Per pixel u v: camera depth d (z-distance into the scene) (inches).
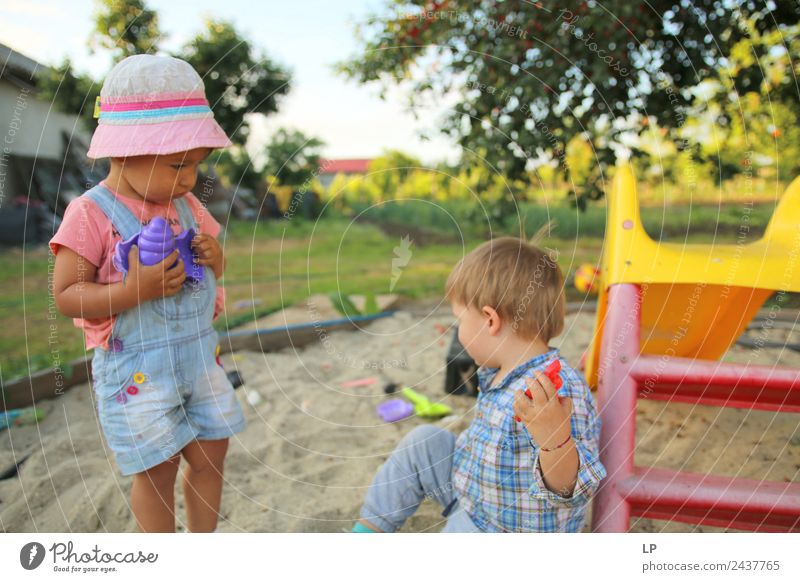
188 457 59.3
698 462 71.6
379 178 236.2
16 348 106.6
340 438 79.0
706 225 164.4
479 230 207.0
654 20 106.3
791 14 110.8
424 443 56.6
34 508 64.1
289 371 99.3
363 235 231.1
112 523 62.4
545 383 45.6
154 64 52.0
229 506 65.5
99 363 54.5
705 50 110.4
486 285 52.4
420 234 229.0
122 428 54.1
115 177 54.1
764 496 50.0
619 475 51.7
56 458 72.9
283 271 176.9
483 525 51.8
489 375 55.9
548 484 46.2
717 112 121.1
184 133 51.7
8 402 85.0
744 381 53.4
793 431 77.5
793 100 121.8
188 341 56.2
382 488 56.2
